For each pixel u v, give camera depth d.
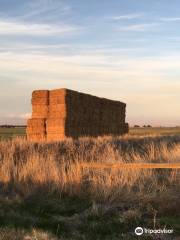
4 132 55.47
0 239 8.54
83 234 9.27
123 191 11.93
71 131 28.64
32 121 28.55
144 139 26.41
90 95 31.75
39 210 10.88
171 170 14.80
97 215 10.36
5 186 12.86
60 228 9.54
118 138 25.64
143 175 13.48
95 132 33.00
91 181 12.91
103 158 16.91
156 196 11.38
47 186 12.68
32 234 8.94
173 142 26.86
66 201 11.68
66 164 15.59
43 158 15.75
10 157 16.22
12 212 10.59
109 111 35.94
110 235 9.23
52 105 28.20
